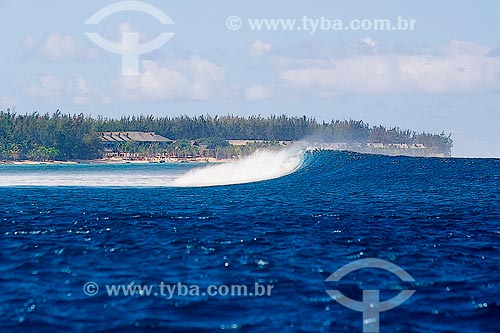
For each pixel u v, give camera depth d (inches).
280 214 2374.5
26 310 1181.1
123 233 1935.3
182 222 2166.6
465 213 2429.9
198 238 1838.1
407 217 2309.3
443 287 1326.3
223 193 3159.5
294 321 1134.4
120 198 3004.4
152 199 2933.1
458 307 1205.7
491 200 2839.6
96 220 2236.7
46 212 2490.2
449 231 2003.0
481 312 1180.5
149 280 1368.1
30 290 1299.2
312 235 1897.1
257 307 1201.4
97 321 1131.3
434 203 2733.8
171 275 1407.5
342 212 2436.0
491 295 1273.4
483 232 1990.7
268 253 1628.9
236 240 1807.3
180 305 1210.6
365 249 1689.2
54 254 1622.8
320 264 1512.1
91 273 1427.2
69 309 1188.5
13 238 1866.4
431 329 1106.1
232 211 2464.3
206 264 1507.1
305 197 2952.8
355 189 3233.3
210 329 1099.3
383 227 2064.5
